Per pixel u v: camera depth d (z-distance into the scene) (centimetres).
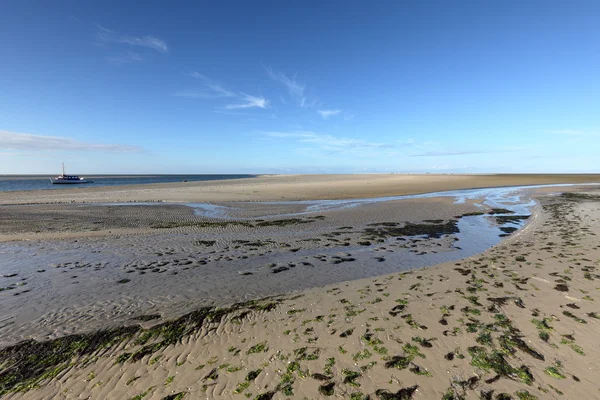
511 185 4650
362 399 360
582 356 407
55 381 447
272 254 1155
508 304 582
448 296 646
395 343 470
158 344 533
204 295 777
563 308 545
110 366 476
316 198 2995
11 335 598
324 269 975
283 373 416
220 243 1317
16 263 1059
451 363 413
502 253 1005
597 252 915
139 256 1136
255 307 668
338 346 473
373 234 1469
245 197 3084
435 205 2427
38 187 6384
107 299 762
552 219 1673
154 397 388
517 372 387
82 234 1486
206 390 394
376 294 694
